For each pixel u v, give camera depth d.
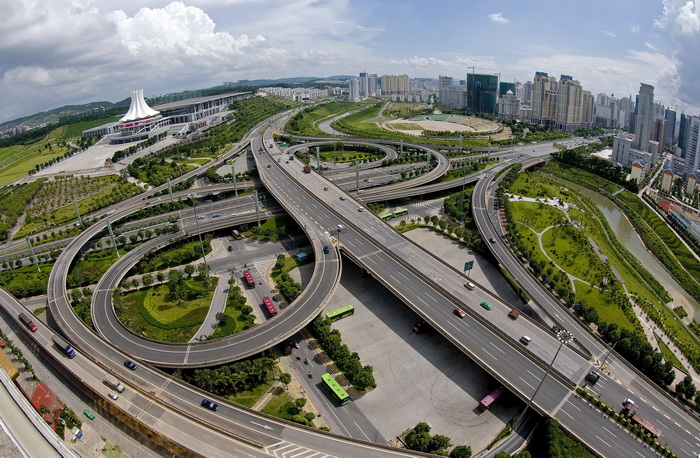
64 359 157.75
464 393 150.38
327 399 147.62
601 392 143.25
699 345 184.50
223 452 118.31
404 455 119.00
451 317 173.62
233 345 162.62
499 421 139.38
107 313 189.38
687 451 125.62
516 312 175.62
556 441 124.25
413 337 177.88
